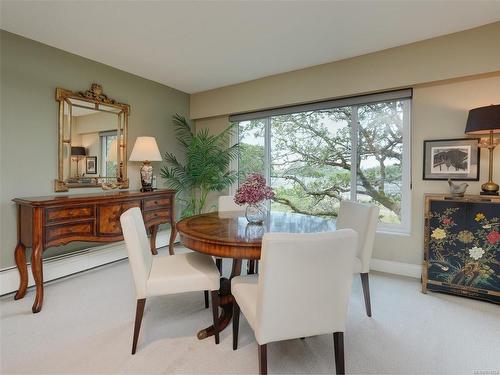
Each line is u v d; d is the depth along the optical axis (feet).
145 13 7.23
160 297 7.83
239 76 11.87
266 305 4.06
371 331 6.15
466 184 7.91
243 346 5.64
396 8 7.02
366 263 6.86
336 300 4.33
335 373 4.86
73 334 5.99
